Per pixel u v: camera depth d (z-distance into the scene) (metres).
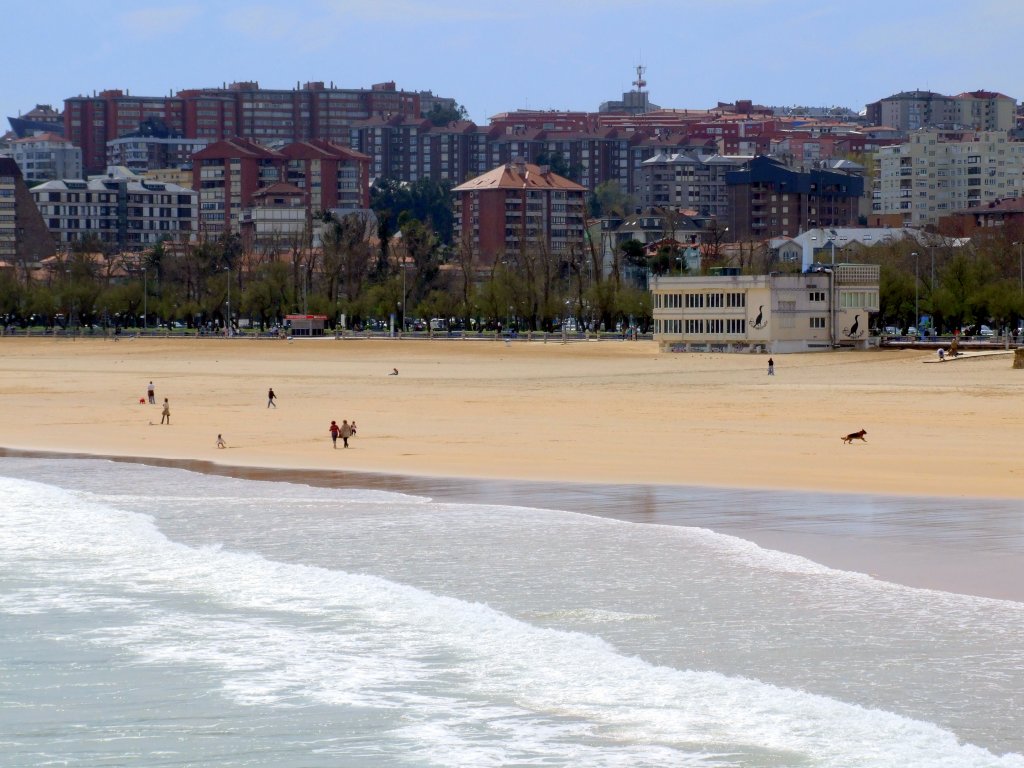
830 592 56.91
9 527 77.06
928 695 43.22
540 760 39.38
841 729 40.62
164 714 43.75
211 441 127.00
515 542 70.12
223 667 48.69
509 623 53.28
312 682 46.84
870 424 137.88
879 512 78.75
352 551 68.50
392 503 85.19
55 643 52.12
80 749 40.91
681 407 162.00
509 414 155.38
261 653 50.34
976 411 150.38
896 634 50.06
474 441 124.88
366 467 105.19
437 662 48.62
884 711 41.84
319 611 56.19
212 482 96.69
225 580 62.44
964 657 47.06
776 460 107.44
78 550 70.06
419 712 43.56
